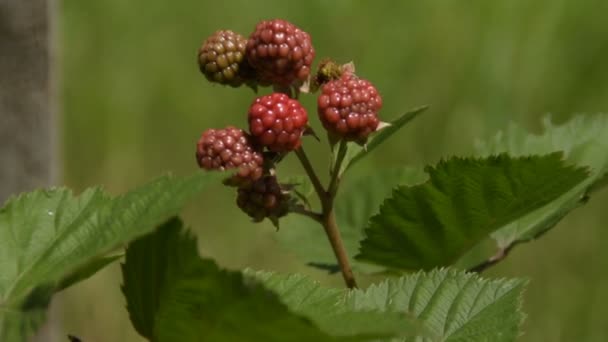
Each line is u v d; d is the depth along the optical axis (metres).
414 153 1.29
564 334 1.10
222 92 1.40
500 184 0.64
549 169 0.64
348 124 0.63
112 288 1.09
